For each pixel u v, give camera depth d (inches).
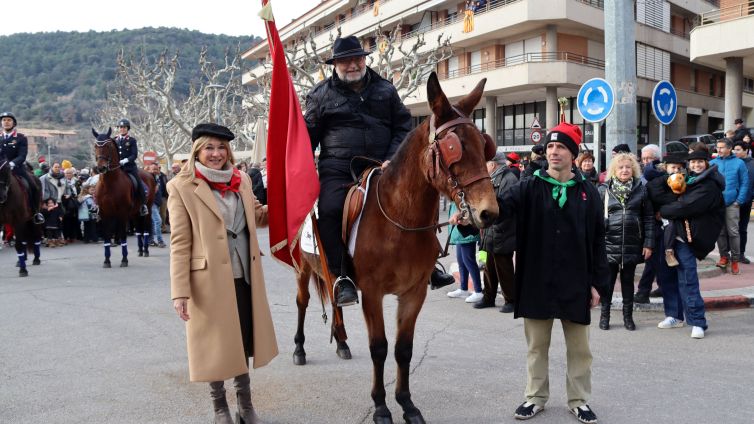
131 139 496.7
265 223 187.3
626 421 166.9
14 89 4653.1
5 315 305.1
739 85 852.0
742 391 187.5
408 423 165.2
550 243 162.6
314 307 319.6
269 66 1234.6
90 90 4534.9
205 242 153.4
